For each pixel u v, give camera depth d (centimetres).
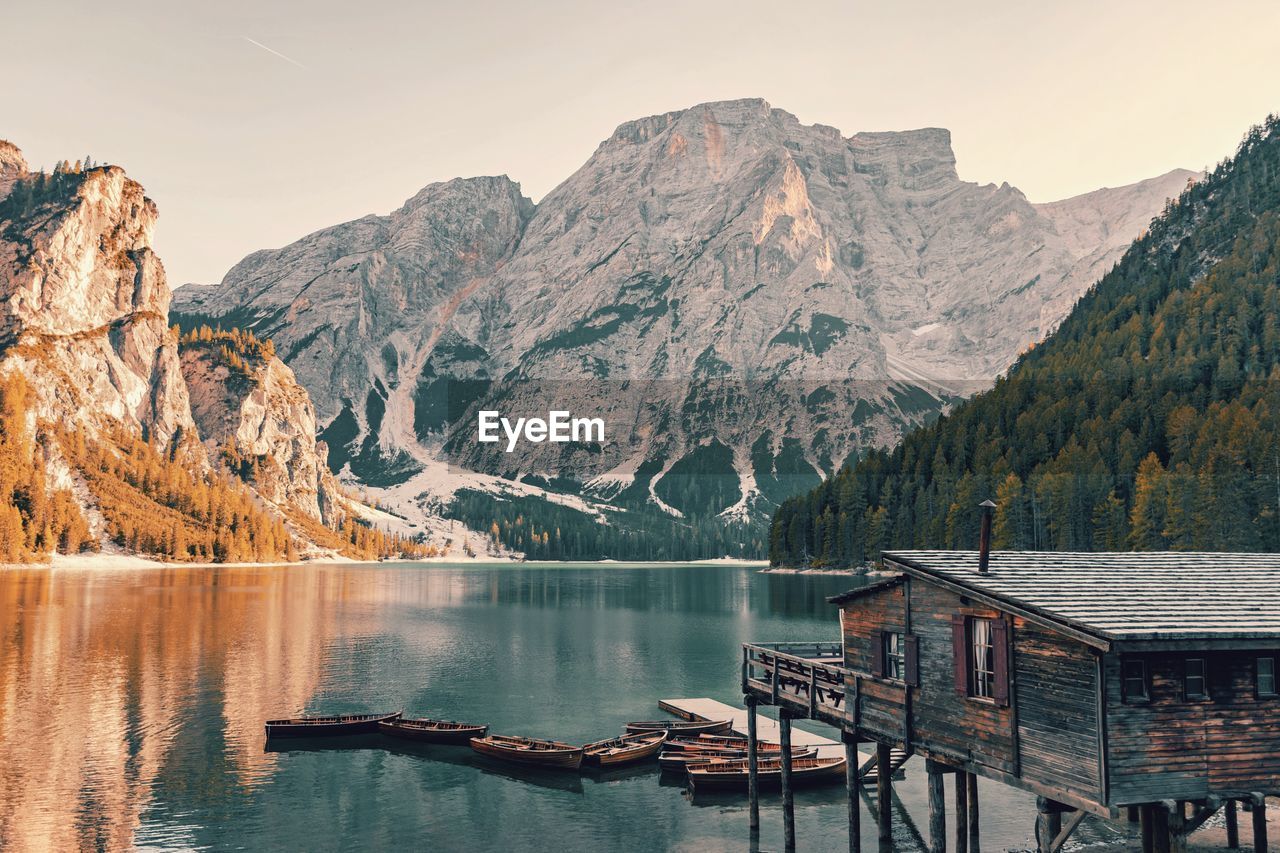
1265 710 2541
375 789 5022
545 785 5109
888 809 3438
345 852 4062
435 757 5706
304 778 5238
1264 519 13000
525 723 6706
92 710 6906
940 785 2994
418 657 10012
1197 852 3688
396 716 6425
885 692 3231
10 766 5372
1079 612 2477
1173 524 13550
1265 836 3275
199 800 4809
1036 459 18125
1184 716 2458
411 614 15525
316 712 7025
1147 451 16588
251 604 16625
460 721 6781
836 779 5056
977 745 2794
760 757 5250
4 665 8844
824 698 3716
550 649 10788
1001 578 2858
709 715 6569
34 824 4384
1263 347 19725
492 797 4884
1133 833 4112
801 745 5516
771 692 3947
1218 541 13100
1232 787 2481
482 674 8862
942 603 2969
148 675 8475
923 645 3052
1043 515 16112
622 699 7606
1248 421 14812
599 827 4391
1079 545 15512
